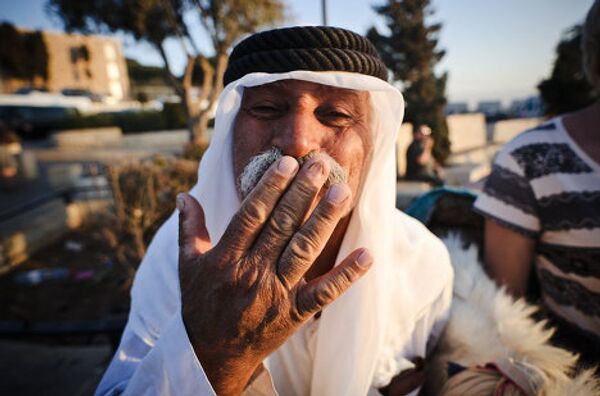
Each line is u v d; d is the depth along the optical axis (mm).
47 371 2803
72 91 29641
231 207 908
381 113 883
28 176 9172
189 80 11047
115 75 42000
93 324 2131
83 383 2631
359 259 610
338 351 883
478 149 14547
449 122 14609
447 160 11961
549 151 1161
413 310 973
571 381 913
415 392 958
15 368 2852
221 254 615
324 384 899
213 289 620
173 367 641
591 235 1088
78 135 20141
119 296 4152
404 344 971
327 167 594
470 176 8570
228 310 617
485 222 1373
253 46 802
